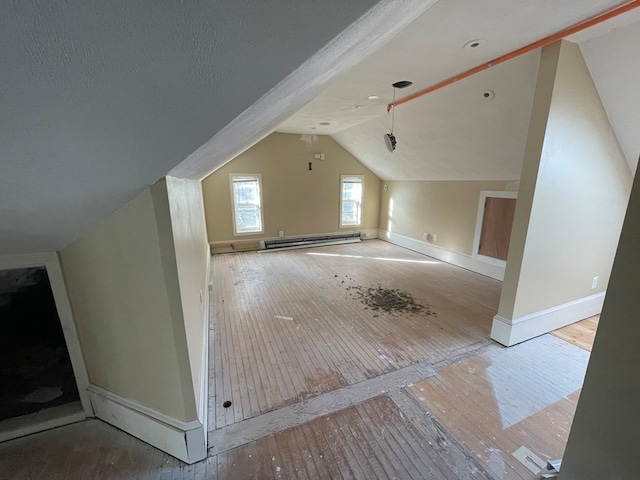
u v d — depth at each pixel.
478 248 4.21
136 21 0.52
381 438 1.51
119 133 0.79
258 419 1.63
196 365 1.61
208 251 4.68
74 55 0.55
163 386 1.39
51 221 1.17
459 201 4.45
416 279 3.97
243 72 0.67
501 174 3.68
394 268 4.45
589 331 2.57
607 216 2.56
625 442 0.91
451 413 1.68
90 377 1.60
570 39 1.80
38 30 0.49
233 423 1.61
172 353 1.33
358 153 5.61
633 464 0.89
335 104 3.25
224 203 5.15
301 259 4.94
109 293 1.37
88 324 1.48
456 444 1.48
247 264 4.64
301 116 3.84
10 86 0.58
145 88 0.66
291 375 2.01
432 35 1.76
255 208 5.42
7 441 1.50
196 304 1.93
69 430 1.57
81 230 1.29
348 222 6.25
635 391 0.87
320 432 1.55
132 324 1.37
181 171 1.35
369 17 0.62
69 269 1.42
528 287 2.30
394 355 2.24
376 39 1.08
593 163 2.26
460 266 4.52
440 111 3.11
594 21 1.59
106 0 0.48
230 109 0.78
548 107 1.91
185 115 0.76
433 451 1.44
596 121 2.14
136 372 1.44
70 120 0.71
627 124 2.13
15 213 1.05
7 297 1.90
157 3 0.50
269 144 5.21
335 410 1.70
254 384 1.92
